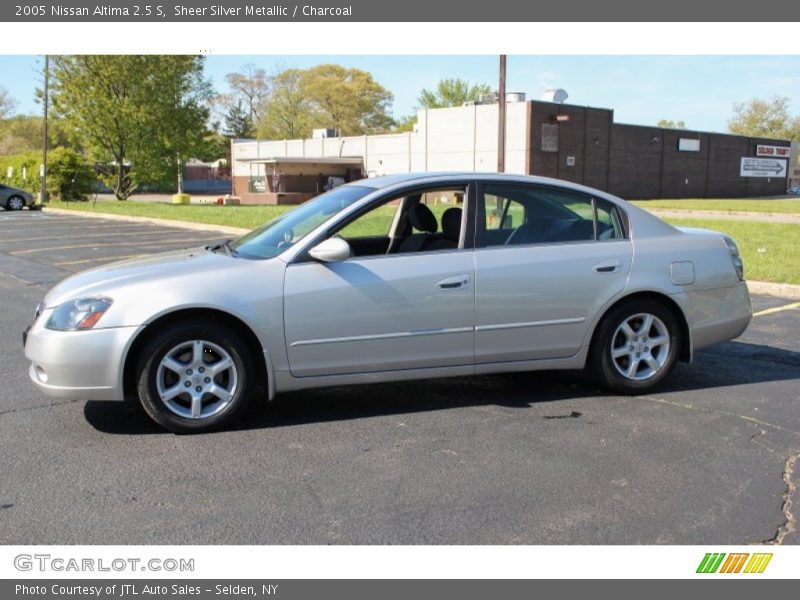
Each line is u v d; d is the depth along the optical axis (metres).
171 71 39.81
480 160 43.88
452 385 5.69
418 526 3.48
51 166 39.94
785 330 7.64
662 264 5.36
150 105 40.03
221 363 4.61
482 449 4.39
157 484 3.89
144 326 4.42
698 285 5.46
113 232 19.89
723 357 6.59
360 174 52.53
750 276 10.59
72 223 23.67
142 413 5.00
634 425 4.82
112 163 42.44
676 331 5.47
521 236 5.16
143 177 41.47
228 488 3.85
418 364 4.92
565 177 43.88
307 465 4.15
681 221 23.72
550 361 5.23
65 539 3.35
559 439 4.56
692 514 3.60
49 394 4.46
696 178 54.66
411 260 4.87
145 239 17.73
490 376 5.93
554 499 3.75
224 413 4.62
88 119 39.78
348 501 3.72
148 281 4.53
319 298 4.66
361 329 4.75
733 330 5.66
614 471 4.09
